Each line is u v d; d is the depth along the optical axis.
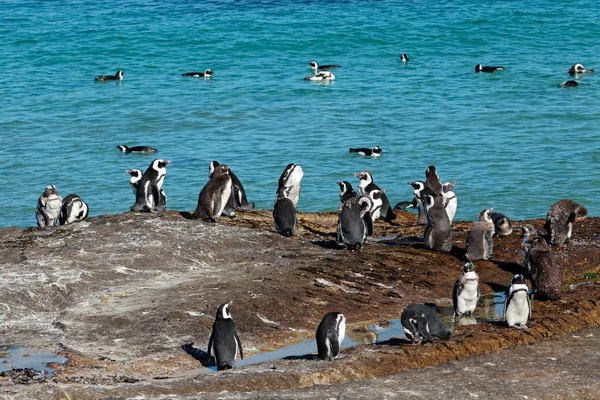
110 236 24.84
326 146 49.00
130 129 54.31
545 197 39.34
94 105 61.69
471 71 71.50
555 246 25.38
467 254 24.48
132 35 86.75
